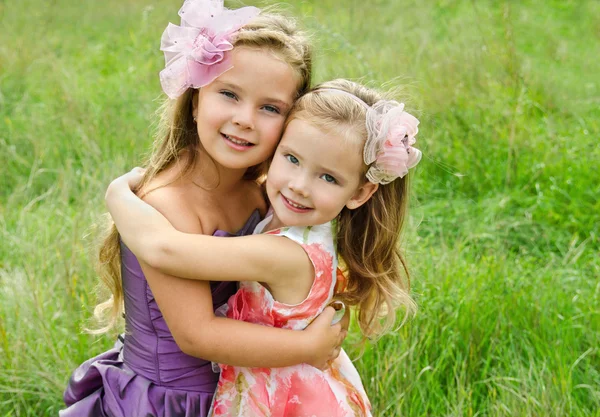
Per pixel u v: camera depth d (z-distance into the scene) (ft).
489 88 17.92
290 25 7.51
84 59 22.11
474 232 14.01
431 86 18.10
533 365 10.22
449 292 11.41
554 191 15.34
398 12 26.58
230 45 6.79
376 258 8.07
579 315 11.38
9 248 12.81
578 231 14.42
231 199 7.72
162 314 6.97
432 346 10.64
